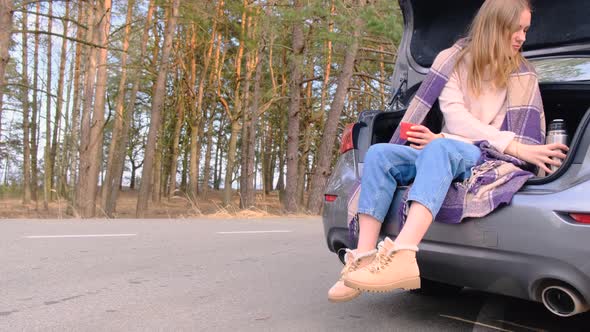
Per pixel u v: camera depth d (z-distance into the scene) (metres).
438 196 2.27
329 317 2.94
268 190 41.44
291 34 17.42
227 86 25.02
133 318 2.80
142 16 16.55
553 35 3.52
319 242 6.26
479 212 2.27
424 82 2.72
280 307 3.12
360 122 3.17
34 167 27.83
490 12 2.62
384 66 18.56
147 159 15.58
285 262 4.72
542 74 3.16
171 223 8.50
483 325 2.84
